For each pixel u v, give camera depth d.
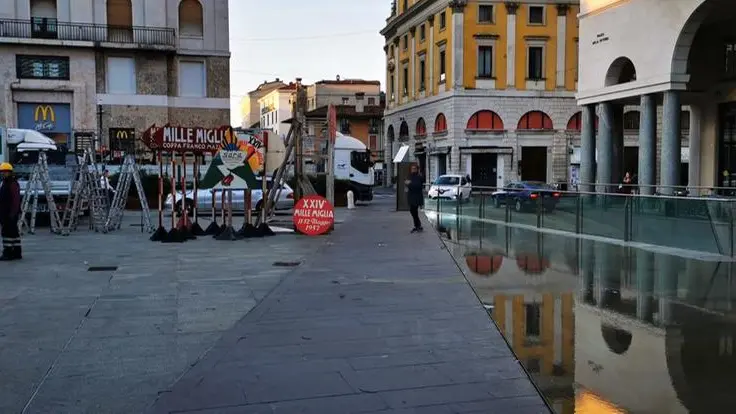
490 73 50.31
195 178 17.97
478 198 22.45
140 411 4.98
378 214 26.61
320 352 6.56
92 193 19.48
